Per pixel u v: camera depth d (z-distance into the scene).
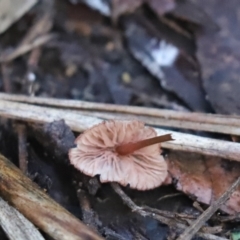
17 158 0.18
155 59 0.21
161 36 0.22
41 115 0.18
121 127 0.16
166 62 0.21
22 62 0.22
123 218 0.17
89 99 0.21
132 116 0.18
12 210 0.16
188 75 0.21
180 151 0.18
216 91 0.20
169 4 0.22
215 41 0.21
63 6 0.23
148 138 0.17
